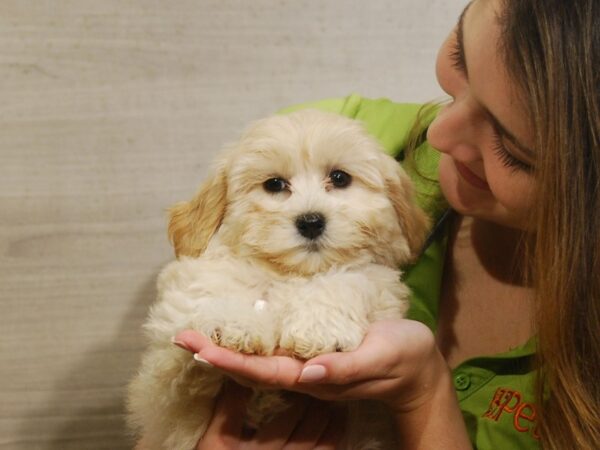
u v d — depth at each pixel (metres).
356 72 2.15
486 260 1.64
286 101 2.14
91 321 2.25
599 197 1.15
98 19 2.03
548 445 1.33
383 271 1.41
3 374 2.26
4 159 2.10
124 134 2.12
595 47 1.08
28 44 2.02
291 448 1.36
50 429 2.32
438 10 2.12
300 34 2.10
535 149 1.16
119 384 2.29
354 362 1.11
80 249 2.19
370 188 1.49
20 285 2.20
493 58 1.17
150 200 2.17
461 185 1.41
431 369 1.28
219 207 1.49
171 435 1.42
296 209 1.37
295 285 1.33
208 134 2.13
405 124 1.76
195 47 2.07
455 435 1.32
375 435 1.50
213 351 1.08
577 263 1.19
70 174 2.13
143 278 2.22
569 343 1.25
